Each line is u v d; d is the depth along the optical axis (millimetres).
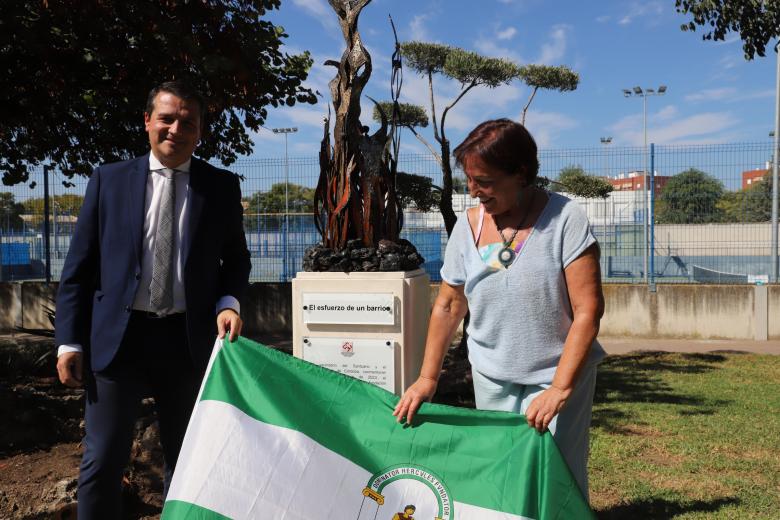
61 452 4246
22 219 12688
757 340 11086
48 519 3391
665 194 11586
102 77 6984
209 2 6773
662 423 5633
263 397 2273
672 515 3662
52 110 7430
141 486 3705
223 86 7113
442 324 2332
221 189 2619
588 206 12375
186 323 2500
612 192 12391
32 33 5848
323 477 2133
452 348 8500
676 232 11648
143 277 2471
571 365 2000
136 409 2533
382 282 3906
